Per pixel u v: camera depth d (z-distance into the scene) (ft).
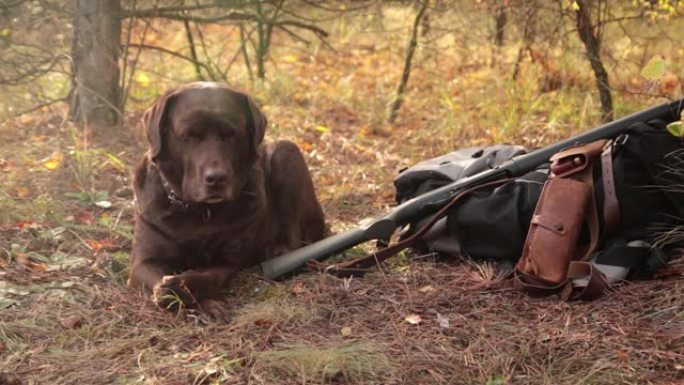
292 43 33.35
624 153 12.70
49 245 14.47
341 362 10.03
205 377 9.82
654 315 11.18
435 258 13.93
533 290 12.01
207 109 11.95
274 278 13.05
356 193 17.97
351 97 26.16
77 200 16.87
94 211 16.42
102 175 18.31
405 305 11.91
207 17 22.70
